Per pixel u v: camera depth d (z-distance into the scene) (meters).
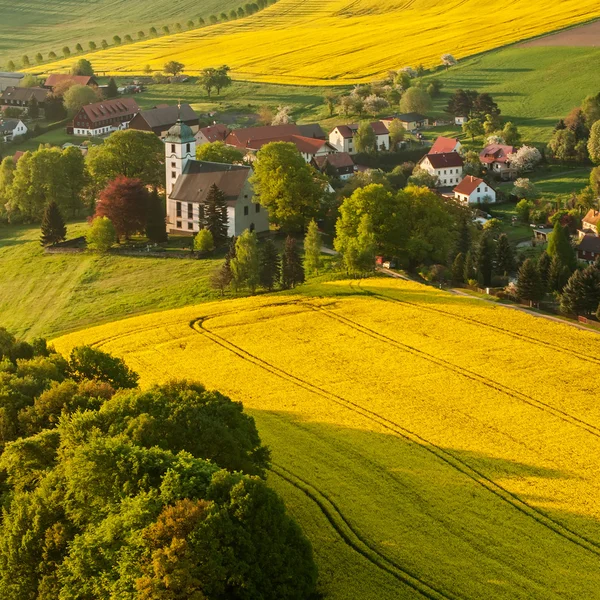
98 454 86.69
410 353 142.00
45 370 117.50
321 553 91.81
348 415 121.94
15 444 97.00
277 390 130.62
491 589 85.81
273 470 107.62
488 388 128.75
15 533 87.62
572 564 89.56
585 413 120.75
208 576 76.44
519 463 108.75
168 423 95.75
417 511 99.06
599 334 148.88
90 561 80.88
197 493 82.50
